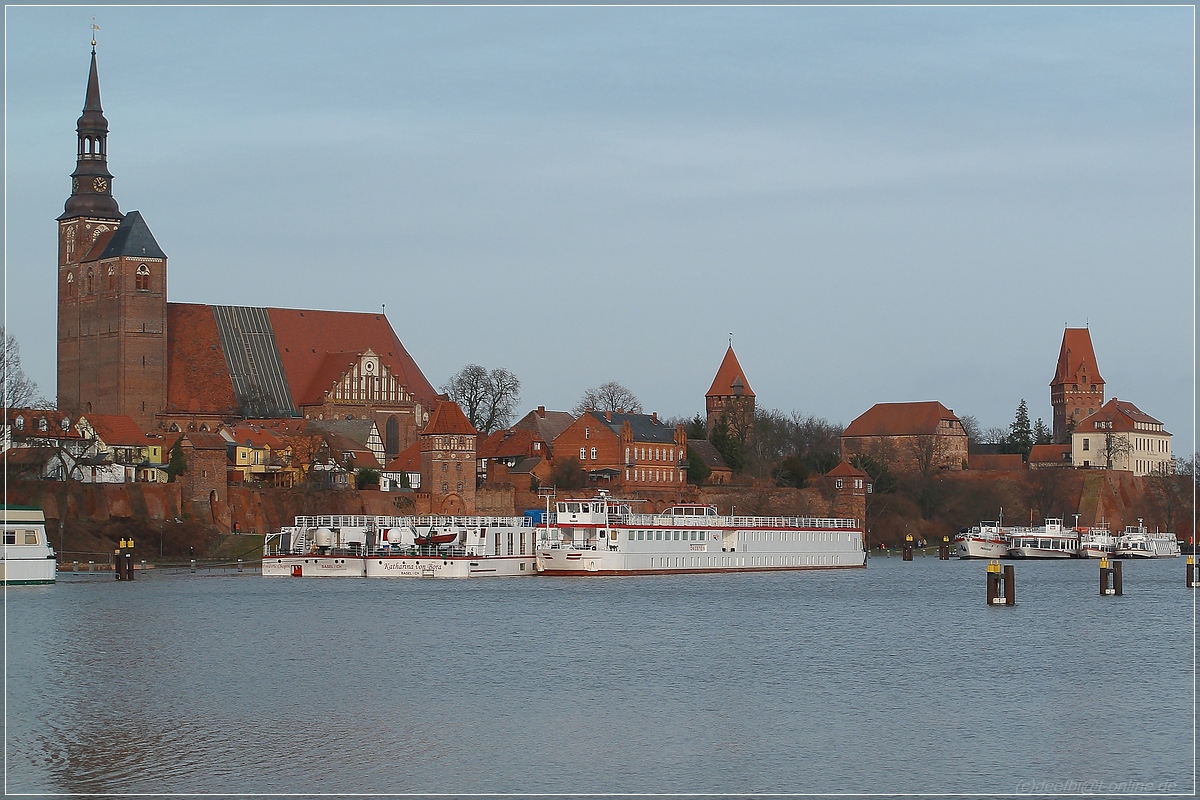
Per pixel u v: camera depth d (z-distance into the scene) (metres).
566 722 151.38
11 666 182.88
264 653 194.62
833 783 129.25
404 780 129.62
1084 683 174.38
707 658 193.50
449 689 169.25
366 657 192.00
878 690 169.50
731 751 139.38
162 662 186.62
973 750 139.75
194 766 133.62
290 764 134.50
